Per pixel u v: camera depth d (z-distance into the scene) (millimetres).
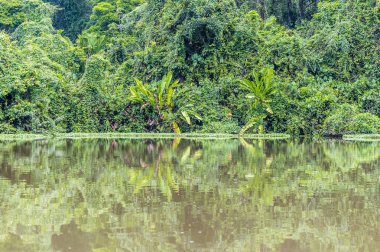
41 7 44938
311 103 30938
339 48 33875
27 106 27688
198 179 9586
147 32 36375
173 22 33625
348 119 29984
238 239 5379
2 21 43812
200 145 20266
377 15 34500
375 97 32062
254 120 29828
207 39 32625
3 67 27797
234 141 23781
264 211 6680
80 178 9656
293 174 10414
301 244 5219
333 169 11391
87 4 53656
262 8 42531
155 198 7547
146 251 4973
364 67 33562
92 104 30953
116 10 48062
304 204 7148
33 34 39094
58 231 5656
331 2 39000
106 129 30969
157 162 12852
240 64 32938
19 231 5648
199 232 5652
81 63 37938
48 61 32469
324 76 33750
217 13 32969
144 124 31234
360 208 6914
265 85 30125
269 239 5414
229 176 10039
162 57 33281
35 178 9586
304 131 30750
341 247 5137
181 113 30734
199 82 32250
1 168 11188
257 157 14477
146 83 32656
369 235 5566
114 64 36938
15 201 7254
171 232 5641
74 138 25500
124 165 12078
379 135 28766
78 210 6695
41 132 27781
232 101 31719
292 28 42125
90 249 5027
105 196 7699
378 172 10852
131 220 6160
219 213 6531
